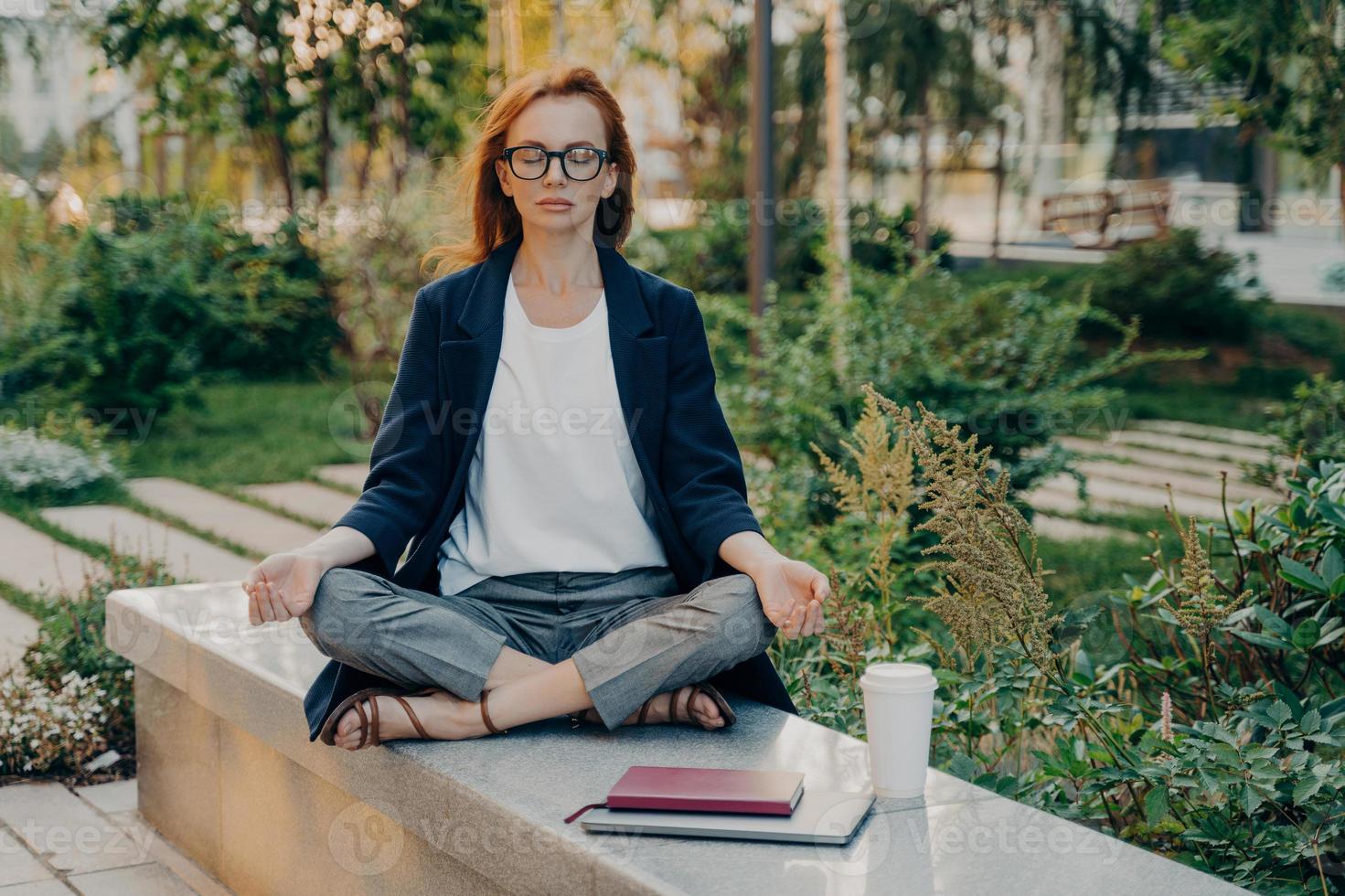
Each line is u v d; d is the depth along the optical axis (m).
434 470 2.12
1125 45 9.15
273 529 5.32
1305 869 1.99
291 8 6.48
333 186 6.93
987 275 10.31
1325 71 5.20
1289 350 8.90
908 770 1.71
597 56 9.87
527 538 2.09
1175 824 2.03
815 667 2.84
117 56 6.39
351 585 1.88
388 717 1.87
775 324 4.91
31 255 6.52
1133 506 5.57
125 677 3.17
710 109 10.53
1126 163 9.77
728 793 1.61
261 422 6.98
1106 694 2.47
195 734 2.54
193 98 6.54
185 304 6.75
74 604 3.38
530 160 2.09
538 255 2.15
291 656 2.32
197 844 2.57
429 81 6.82
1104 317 4.77
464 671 1.89
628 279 2.19
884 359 4.27
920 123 10.52
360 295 6.91
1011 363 4.54
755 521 2.05
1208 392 8.27
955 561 2.05
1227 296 9.25
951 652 2.42
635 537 2.12
